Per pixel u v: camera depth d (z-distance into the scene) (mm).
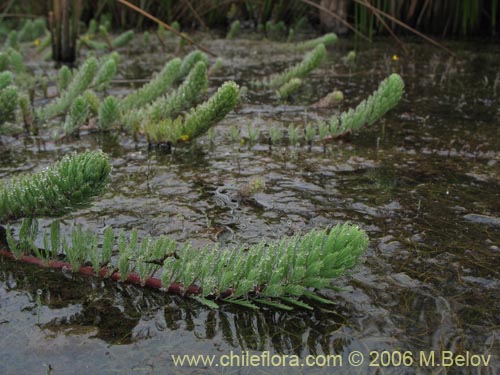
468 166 2926
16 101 3109
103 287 1815
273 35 7520
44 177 1814
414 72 5355
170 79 3752
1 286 1809
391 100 3203
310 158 3010
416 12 7574
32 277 1862
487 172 2844
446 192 2596
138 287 1819
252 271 1687
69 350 1524
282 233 2178
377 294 1806
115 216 2291
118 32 7594
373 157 3039
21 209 1880
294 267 1709
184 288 1760
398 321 1678
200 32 7695
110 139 3273
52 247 1904
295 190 2586
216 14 8008
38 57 6086
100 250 2023
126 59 5980
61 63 5758
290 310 1723
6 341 1550
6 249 2008
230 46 6730
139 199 2457
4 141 3232
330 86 4758
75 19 5754
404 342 1592
